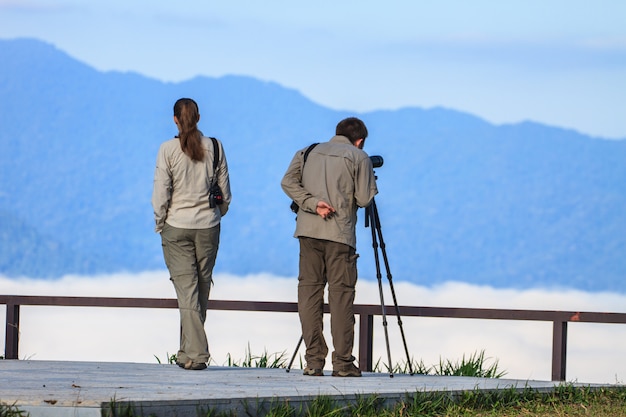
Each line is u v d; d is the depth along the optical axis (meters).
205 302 15.17
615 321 14.77
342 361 14.11
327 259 14.07
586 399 12.95
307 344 14.25
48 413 9.99
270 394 11.14
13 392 10.89
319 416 10.92
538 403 12.62
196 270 14.81
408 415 11.55
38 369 14.09
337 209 14.04
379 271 14.73
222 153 14.88
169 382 12.45
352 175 14.13
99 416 9.89
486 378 14.31
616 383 13.97
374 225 14.95
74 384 11.84
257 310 16.39
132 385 11.91
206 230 14.73
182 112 14.67
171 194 14.75
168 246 14.75
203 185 14.71
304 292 14.27
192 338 14.55
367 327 15.98
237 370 14.78
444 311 15.54
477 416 11.83
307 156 14.38
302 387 12.18
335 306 14.05
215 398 10.59
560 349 14.99
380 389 12.16
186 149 14.58
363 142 14.79
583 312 14.91
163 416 10.25
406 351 14.95
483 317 15.34
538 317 15.11
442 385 12.91
